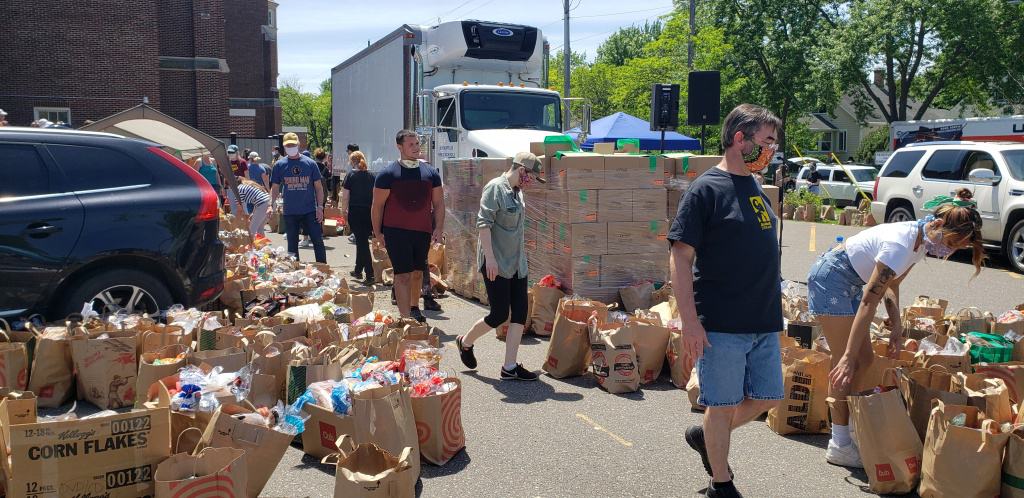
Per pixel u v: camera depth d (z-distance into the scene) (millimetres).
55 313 5688
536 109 13828
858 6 36062
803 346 6008
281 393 4879
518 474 4188
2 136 5602
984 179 12664
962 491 3656
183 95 29531
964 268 12602
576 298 6719
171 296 6199
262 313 6660
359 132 18859
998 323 6148
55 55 25078
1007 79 35312
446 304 8797
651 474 4211
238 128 35031
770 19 37844
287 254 9688
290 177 9797
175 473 3162
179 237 6098
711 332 3516
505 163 8352
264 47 45531
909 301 9578
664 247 7938
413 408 4273
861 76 36406
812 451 4590
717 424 3611
